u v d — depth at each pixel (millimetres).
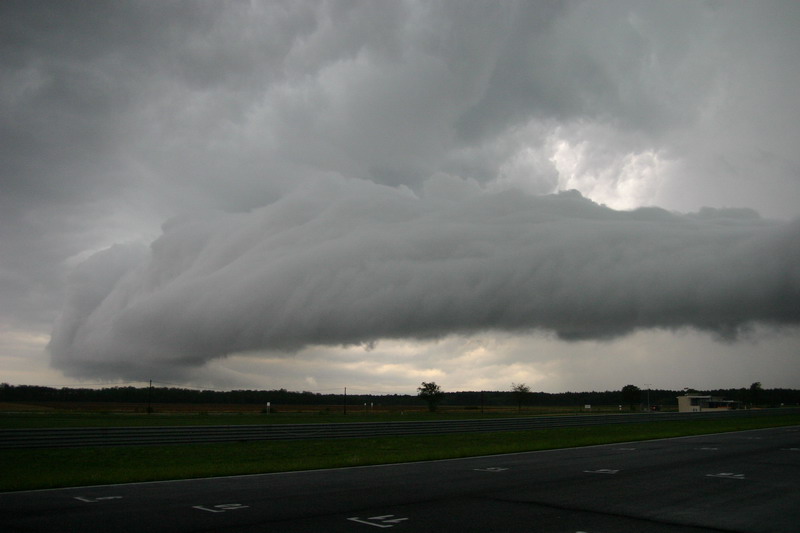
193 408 100875
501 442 27625
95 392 136375
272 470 16688
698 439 29234
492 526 9195
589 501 11453
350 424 27938
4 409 81500
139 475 15164
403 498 11797
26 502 11312
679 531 8922
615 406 145625
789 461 18812
